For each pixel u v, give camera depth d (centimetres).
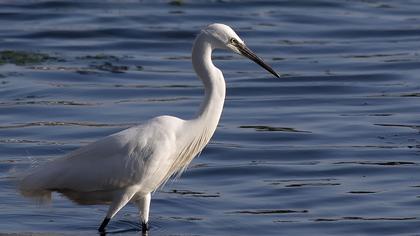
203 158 1524
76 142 1580
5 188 1335
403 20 2564
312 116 1778
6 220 1218
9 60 2095
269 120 1753
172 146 1130
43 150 1528
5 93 1850
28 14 2530
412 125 1708
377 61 2188
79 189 1132
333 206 1302
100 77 2000
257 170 1461
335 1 2755
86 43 2294
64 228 1200
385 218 1248
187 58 2214
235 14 2588
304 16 2586
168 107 1814
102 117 1734
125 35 2380
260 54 2252
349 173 1450
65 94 1870
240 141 1617
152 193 1338
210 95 1143
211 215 1262
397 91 1962
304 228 1214
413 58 2212
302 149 1570
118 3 2664
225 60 2205
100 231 1148
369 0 2775
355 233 1198
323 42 2362
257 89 1977
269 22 2523
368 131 1670
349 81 2041
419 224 1223
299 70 2123
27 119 1709
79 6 2627
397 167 1470
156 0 2705
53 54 2175
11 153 1509
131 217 1255
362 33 2444
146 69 2094
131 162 1112
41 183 1129
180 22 2494
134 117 1739
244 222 1234
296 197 1336
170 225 1218
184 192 1355
